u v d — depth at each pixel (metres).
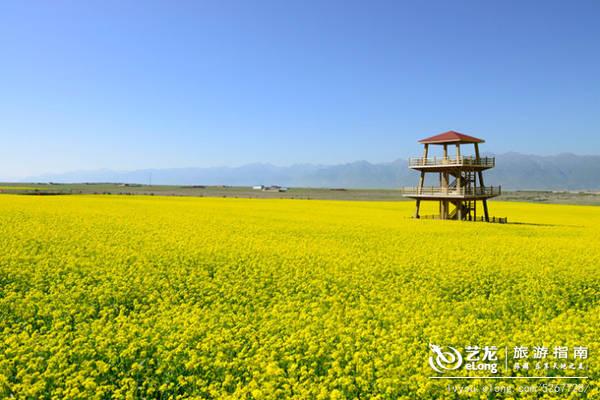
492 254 23.66
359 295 15.84
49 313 12.67
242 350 9.93
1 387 8.29
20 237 25.42
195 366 9.09
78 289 15.04
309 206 68.06
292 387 8.51
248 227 34.19
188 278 17.25
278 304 13.98
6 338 10.63
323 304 14.27
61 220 35.75
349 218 45.84
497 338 10.89
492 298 15.66
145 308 13.77
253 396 8.00
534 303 15.01
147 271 18.31
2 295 14.82
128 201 66.44
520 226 39.94
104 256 20.86
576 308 14.84
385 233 32.50
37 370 9.20
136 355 10.07
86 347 10.07
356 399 8.29
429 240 29.06
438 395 8.39
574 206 78.00
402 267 19.97
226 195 116.12
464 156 46.75
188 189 172.62
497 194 49.75
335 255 22.47
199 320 12.38
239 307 13.90
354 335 11.31
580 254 23.70
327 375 9.43
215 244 25.00
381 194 135.12
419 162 49.69
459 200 48.84
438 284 17.48
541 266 20.47
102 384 8.78
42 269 17.61
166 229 31.41
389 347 10.25
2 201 57.88
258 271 18.81
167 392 8.59
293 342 10.34
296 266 19.77
